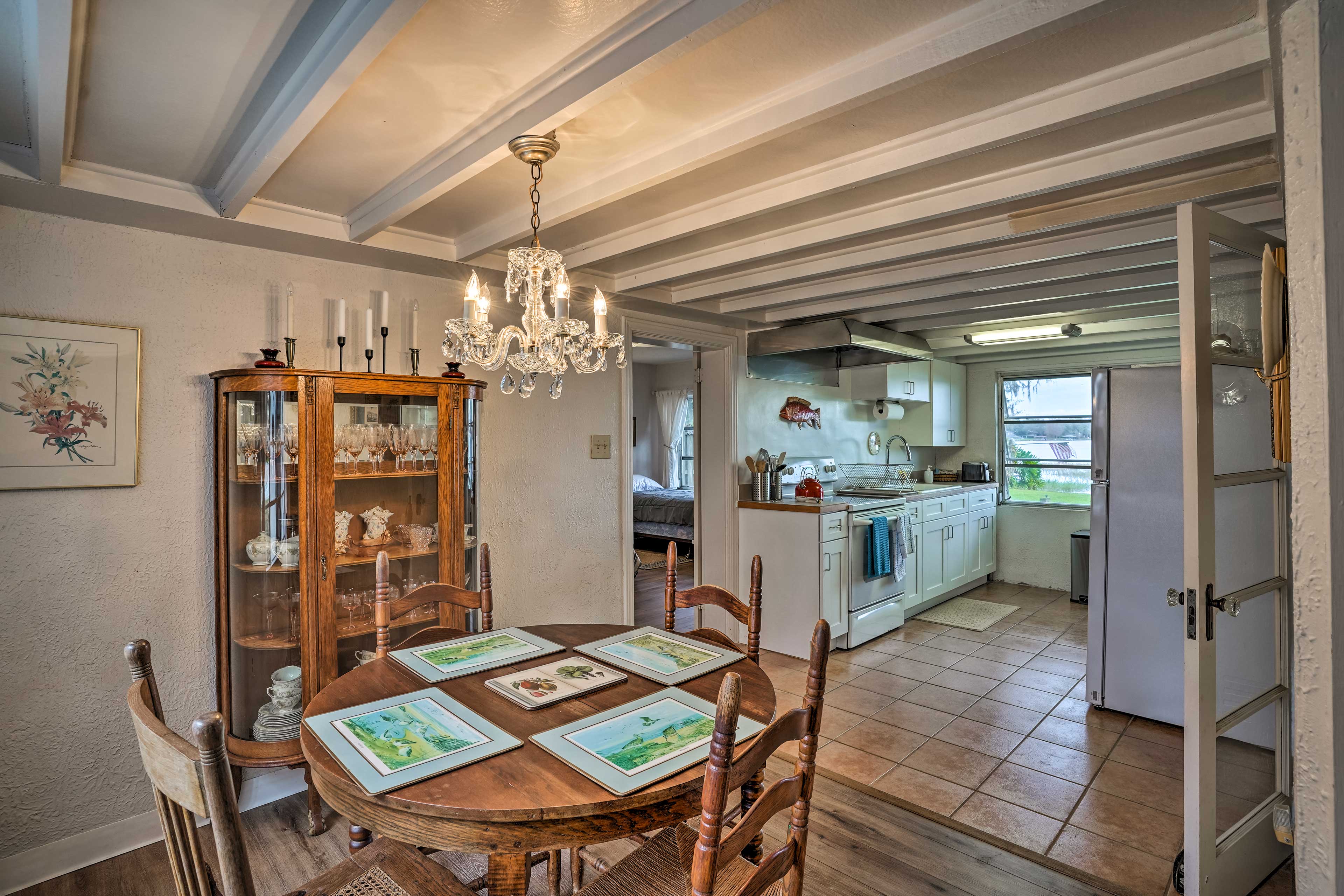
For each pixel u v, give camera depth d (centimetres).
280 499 240
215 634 255
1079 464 602
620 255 284
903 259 309
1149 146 194
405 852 156
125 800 237
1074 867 217
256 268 265
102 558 232
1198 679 177
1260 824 202
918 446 657
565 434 365
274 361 243
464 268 302
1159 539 325
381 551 231
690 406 915
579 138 194
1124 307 419
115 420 232
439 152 198
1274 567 211
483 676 179
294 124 162
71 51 143
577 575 370
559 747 137
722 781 103
